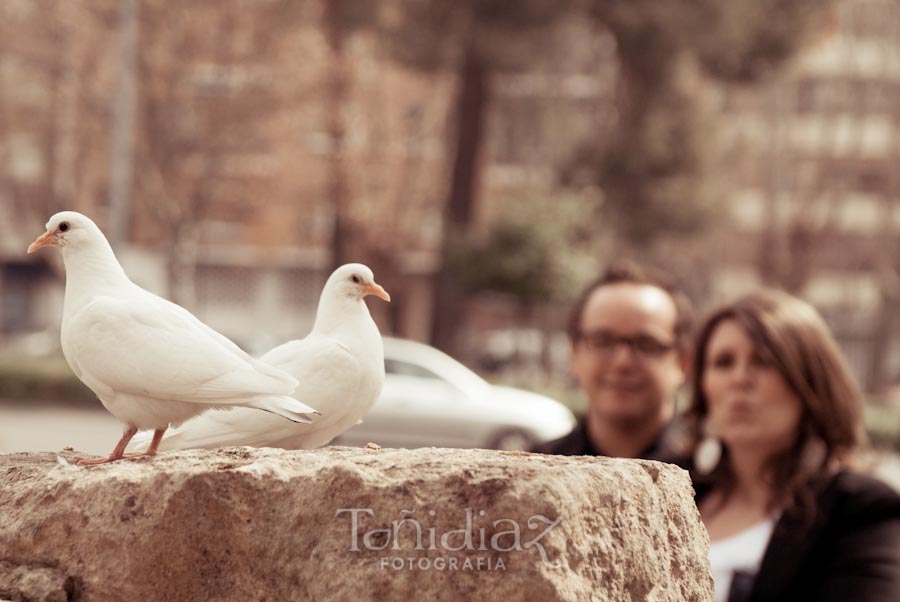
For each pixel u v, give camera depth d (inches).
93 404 876.6
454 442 561.6
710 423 171.6
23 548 102.6
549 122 1252.5
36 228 1343.5
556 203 1072.8
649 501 104.1
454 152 1112.8
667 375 188.4
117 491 101.0
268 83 1114.1
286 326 1665.8
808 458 159.8
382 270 1291.8
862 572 146.3
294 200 1264.8
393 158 1251.2
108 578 99.8
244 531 99.0
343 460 101.7
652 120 1072.8
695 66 1054.4
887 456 735.1
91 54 1122.7
